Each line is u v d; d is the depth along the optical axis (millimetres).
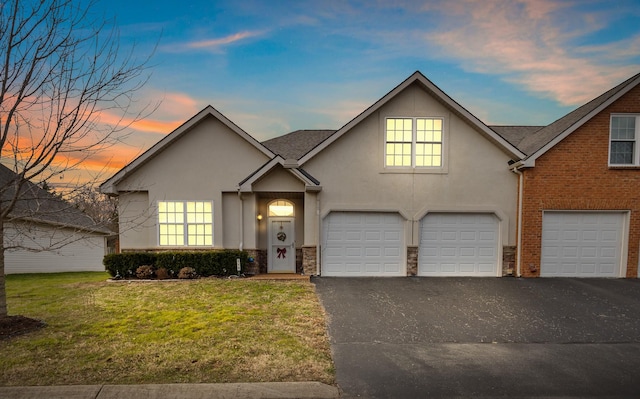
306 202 10609
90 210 9531
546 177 10250
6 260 14281
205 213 11250
